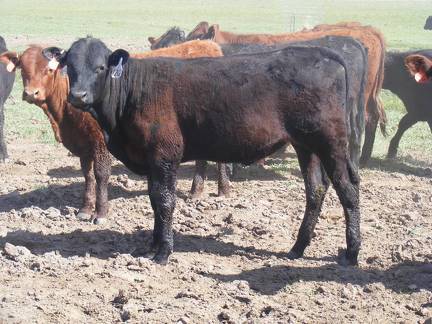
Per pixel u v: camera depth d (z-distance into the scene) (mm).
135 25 51688
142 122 9266
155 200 9375
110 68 9203
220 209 11805
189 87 9219
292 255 9727
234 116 9211
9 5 75750
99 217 11172
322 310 8164
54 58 9508
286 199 12562
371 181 13914
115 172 14703
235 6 80250
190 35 17469
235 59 9328
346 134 9297
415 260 9594
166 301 8219
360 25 16000
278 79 9156
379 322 7875
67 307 7945
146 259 9203
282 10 71875
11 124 18781
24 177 14078
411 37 43750
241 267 9414
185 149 9445
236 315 7918
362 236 10602
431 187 13539
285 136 9297
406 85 15797
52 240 10297
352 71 11188
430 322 7586
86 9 71125
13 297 8117
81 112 10891
